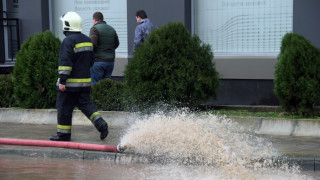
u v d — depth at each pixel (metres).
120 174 9.23
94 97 14.27
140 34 15.05
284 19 15.17
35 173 9.38
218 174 9.13
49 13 18.58
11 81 15.56
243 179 8.80
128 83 13.75
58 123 11.52
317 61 12.75
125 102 13.88
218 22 16.03
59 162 10.32
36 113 14.55
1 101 15.52
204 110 14.41
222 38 16.02
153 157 10.17
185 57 13.47
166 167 9.77
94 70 15.34
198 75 13.47
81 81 11.42
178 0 16.00
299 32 14.60
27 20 18.55
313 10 14.39
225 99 15.48
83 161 10.40
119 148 10.46
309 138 11.76
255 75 15.00
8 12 19.81
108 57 15.39
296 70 12.73
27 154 10.92
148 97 13.51
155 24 16.34
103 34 15.20
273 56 14.99
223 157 9.49
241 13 15.72
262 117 12.69
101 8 17.89
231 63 15.30
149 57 13.41
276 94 13.16
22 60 14.84
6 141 11.35
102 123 11.48
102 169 9.65
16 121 14.66
